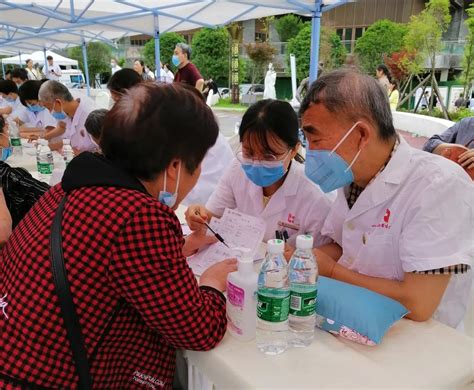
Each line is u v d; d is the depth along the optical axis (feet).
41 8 16.39
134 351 2.95
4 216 4.66
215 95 60.08
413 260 3.42
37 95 14.71
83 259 2.59
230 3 16.39
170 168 2.99
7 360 2.64
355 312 3.22
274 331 3.07
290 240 5.39
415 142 25.55
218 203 6.07
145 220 2.64
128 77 8.77
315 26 14.05
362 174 3.87
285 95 65.98
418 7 74.33
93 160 2.99
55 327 2.62
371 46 50.08
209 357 3.07
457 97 39.01
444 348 3.19
